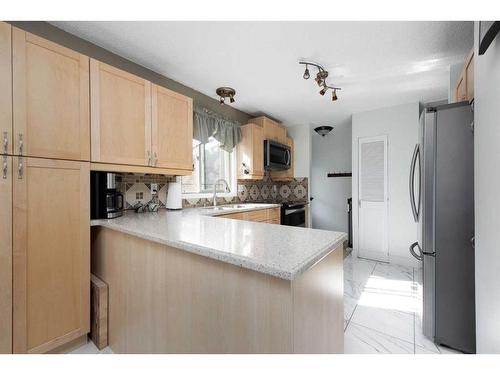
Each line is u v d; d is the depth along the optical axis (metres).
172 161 2.16
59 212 1.45
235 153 3.48
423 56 2.08
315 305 0.94
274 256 0.81
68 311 1.49
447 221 1.57
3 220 1.25
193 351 1.05
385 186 3.44
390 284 2.67
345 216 4.95
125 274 1.46
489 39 0.85
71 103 1.51
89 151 1.60
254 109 3.53
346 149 4.95
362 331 1.79
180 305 1.10
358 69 2.31
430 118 1.61
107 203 1.77
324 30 1.74
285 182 4.50
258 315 0.84
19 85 1.29
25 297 1.32
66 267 1.48
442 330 1.60
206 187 3.11
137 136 1.89
